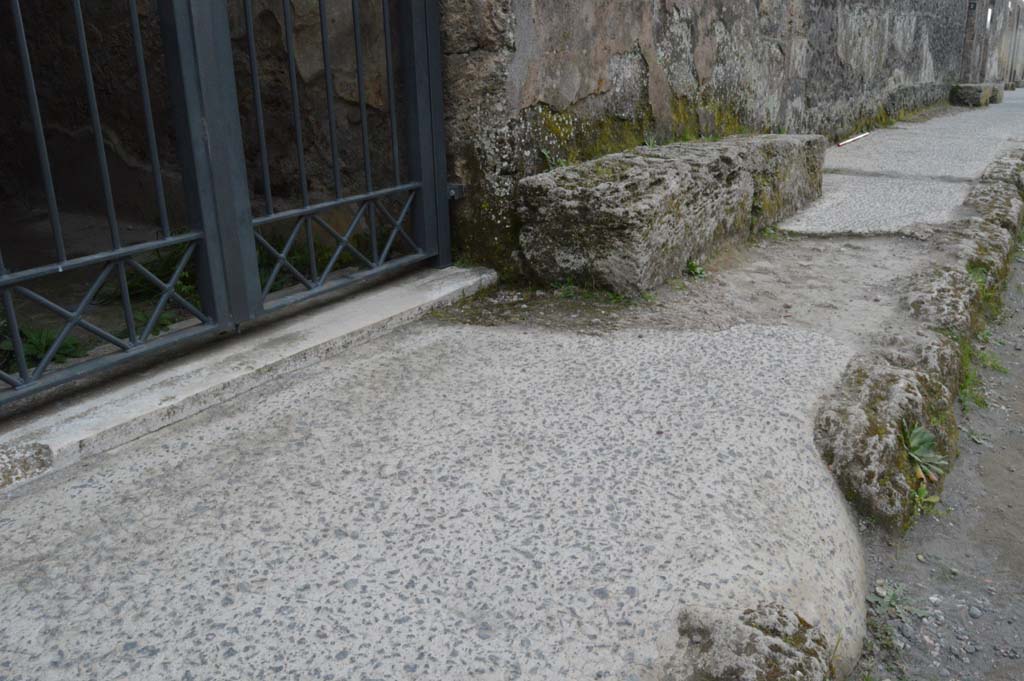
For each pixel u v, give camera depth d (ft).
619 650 5.19
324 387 8.55
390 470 6.93
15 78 16.62
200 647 5.15
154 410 7.68
